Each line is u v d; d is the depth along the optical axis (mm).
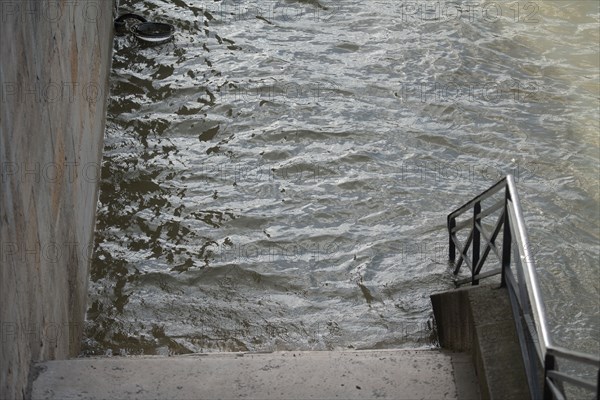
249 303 13008
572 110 17203
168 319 12695
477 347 8688
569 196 15242
